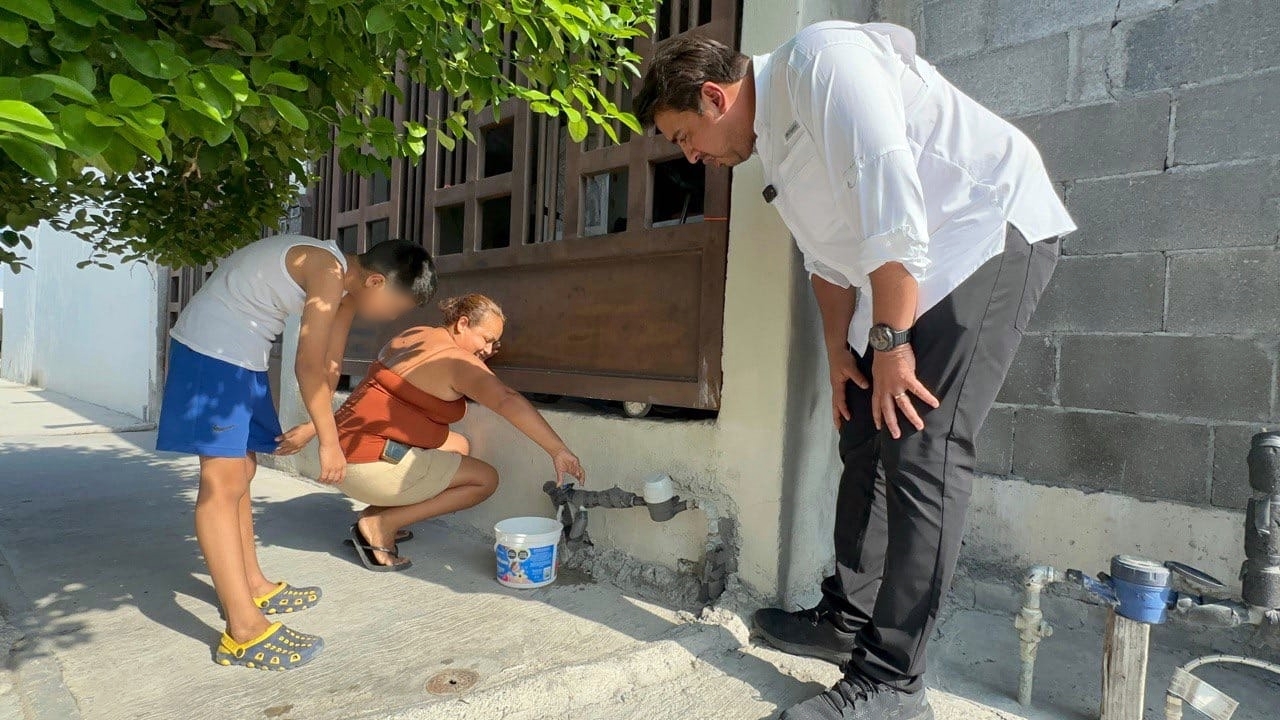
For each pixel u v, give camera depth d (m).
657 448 2.54
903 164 1.35
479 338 2.81
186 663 1.91
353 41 1.46
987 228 1.52
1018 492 2.36
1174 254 2.09
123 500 3.78
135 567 2.68
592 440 2.78
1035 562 2.32
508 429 3.10
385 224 4.04
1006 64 2.42
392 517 2.77
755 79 1.61
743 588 2.28
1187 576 1.52
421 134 1.70
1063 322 2.29
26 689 1.73
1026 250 1.56
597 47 2.17
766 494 2.23
